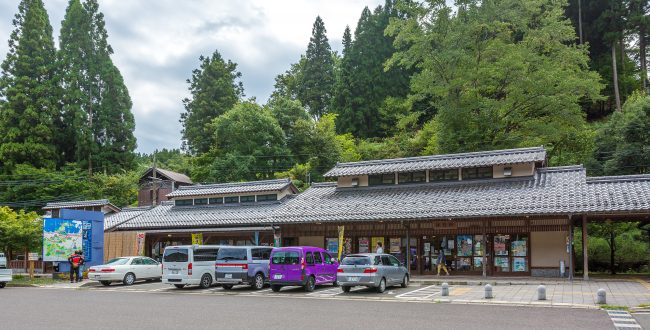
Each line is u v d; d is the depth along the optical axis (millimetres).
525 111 36219
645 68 55469
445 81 36656
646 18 49188
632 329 11008
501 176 26422
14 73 56719
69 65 59469
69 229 28453
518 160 25672
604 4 52594
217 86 62062
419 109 54000
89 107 60500
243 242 31625
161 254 33719
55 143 58250
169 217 33594
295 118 53625
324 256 21469
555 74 34000
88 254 29625
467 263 25562
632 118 34406
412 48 36719
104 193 54250
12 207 51406
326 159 49219
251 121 50000
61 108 59000
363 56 57188
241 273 20891
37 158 54656
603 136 36719
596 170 35875
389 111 55250
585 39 53875
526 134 35969
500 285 21125
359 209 26625
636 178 23094
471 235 25641
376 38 57812
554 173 25828
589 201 21625
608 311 13758
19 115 55031
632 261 28078
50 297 19156
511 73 34344
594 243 28797
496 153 27234
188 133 62156
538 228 23719
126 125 61000
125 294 20266
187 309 14867
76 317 13344
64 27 61094
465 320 12312
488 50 36375
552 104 34312
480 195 24953
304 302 16594
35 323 12352
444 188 27094
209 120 60594
